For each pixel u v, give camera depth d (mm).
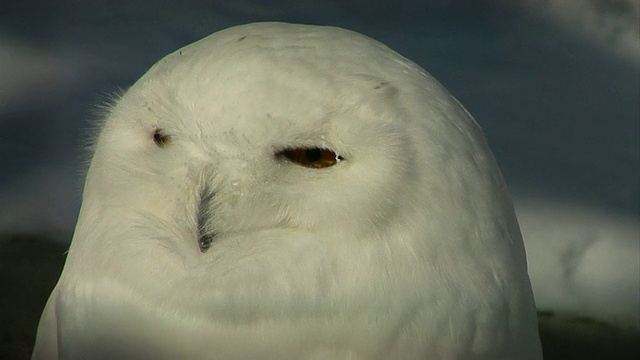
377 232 3406
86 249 3434
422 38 3939
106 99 3482
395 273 3406
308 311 3406
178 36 3865
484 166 3434
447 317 3414
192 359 3416
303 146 3406
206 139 3408
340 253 3408
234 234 3420
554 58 4059
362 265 3406
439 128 3420
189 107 3408
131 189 3430
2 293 3750
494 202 3434
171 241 3418
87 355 3430
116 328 3422
